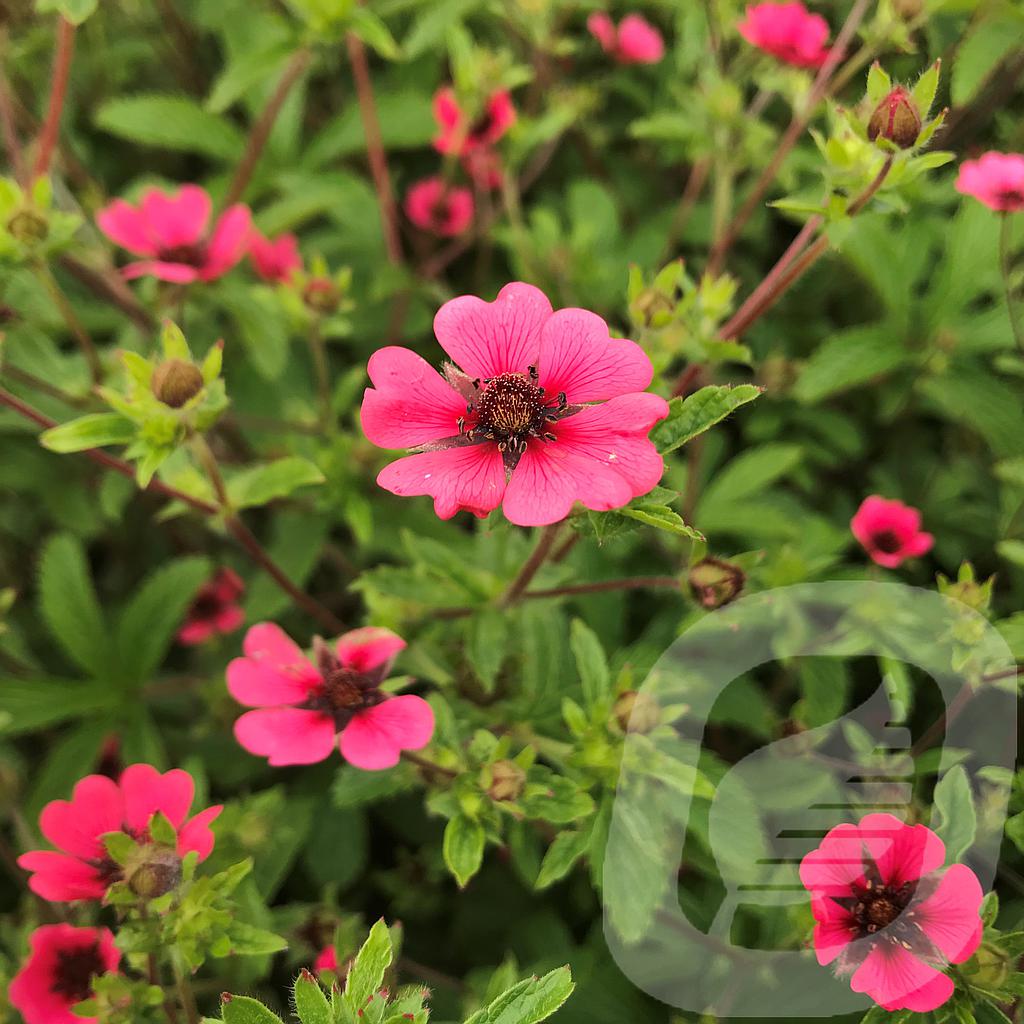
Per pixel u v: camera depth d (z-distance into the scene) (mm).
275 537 260
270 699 164
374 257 275
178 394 169
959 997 141
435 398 147
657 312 177
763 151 230
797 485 244
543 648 187
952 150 216
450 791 168
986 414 218
